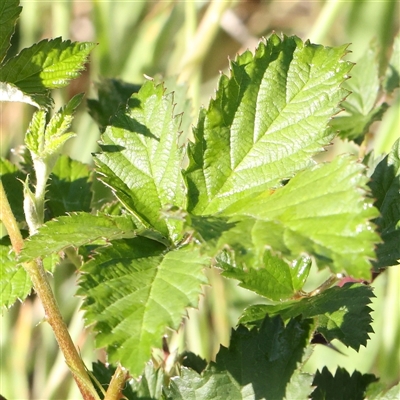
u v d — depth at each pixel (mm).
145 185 550
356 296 559
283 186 531
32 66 564
